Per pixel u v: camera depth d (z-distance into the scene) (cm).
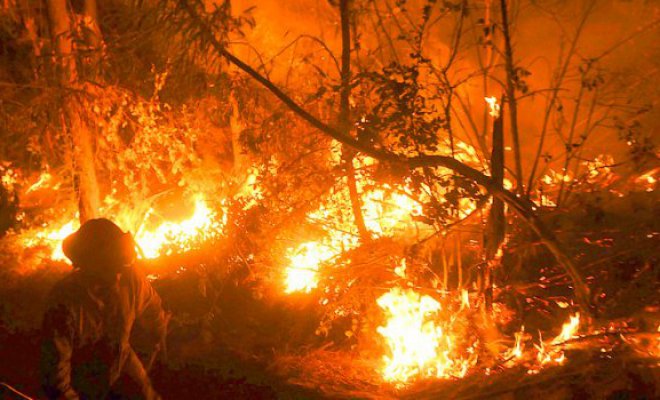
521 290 641
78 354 407
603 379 532
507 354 614
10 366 661
